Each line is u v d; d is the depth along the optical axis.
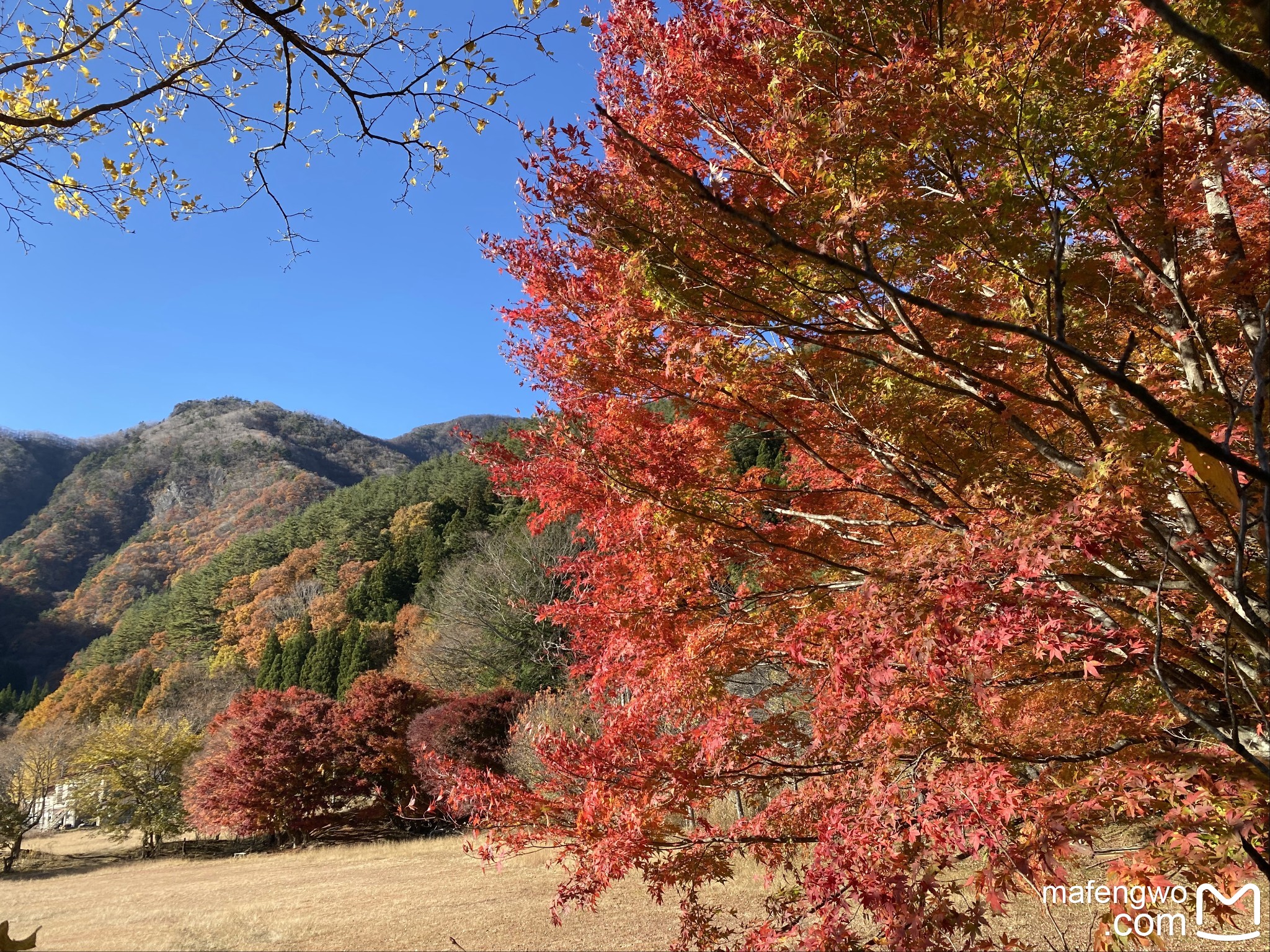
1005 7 2.41
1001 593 2.55
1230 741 2.02
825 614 3.27
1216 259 2.80
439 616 38.41
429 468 76.38
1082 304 3.05
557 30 3.31
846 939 2.83
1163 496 2.75
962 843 2.78
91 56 3.82
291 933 12.80
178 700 51.62
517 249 4.08
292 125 3.71
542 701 20.62
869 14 2.64
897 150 2.48
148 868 25.97
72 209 4.26
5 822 27.36
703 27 3.54
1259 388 1.47
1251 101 2.70
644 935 10.51
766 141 3.25
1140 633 2.89
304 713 30.89
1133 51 2.50
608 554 4.45
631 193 2.76
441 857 20.86
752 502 3.81
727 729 3.62
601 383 3.76
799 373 3.43
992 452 3.27
